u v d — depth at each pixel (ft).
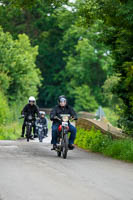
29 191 72.33
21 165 104.73
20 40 518.78
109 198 70.69
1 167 99.55
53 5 207.21
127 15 162.50
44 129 256.73
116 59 213.05
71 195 71.10
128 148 142.31
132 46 188.96
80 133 204.95
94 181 86.99
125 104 213.25
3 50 446.19
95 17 184.75
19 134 343.46
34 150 156.15
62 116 137.69
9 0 208.64
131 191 78.18
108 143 164.14
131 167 115.65
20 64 454.40
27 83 475.72
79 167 108.99
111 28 204.74
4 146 166.09
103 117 391.45
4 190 72.54
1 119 350.43
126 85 199.41
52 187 76.89
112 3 174.29
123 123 203.00
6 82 417.49
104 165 117.29
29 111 211.00
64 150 132.77
